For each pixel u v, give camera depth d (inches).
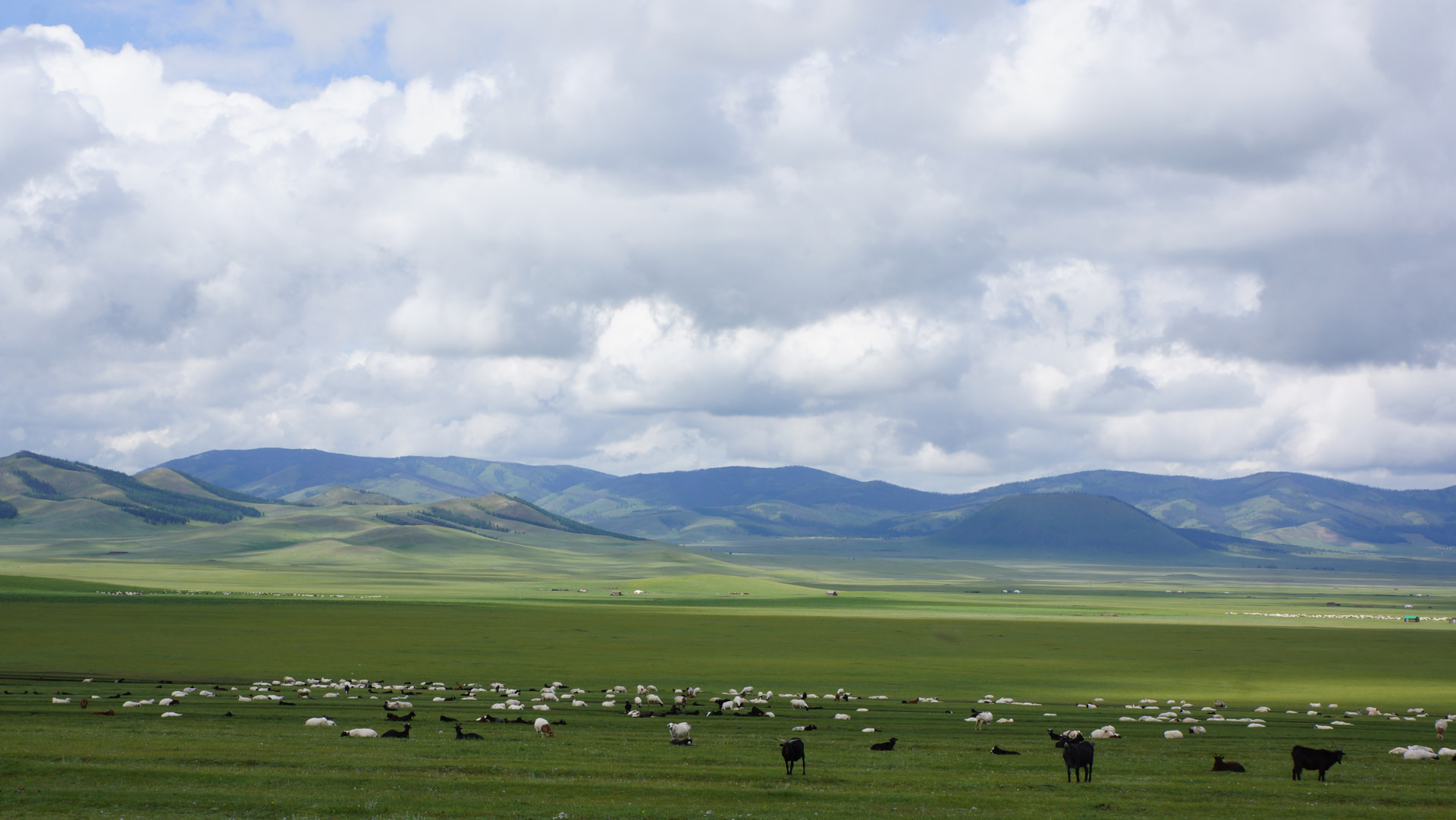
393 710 1834.4
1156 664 3585.1
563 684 2623.0
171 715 1683.1
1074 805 1034.7
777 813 967.0
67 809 936.3
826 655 3745.1
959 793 1091.9
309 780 1080.8
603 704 2097.7
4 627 4035.4
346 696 2171.5
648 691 2335.1
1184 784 1163.3
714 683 2760.8
